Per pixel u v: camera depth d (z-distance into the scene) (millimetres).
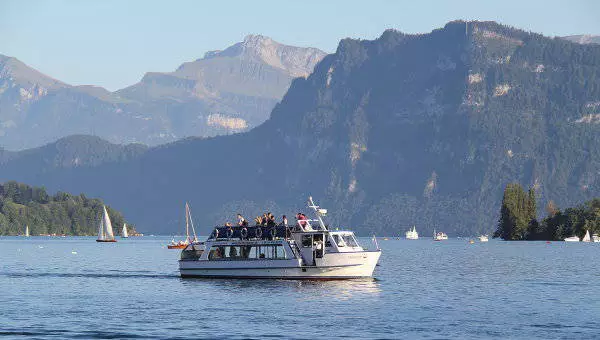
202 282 126938
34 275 150500
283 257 126250
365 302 105562
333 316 93875
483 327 87000
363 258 128250
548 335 82812
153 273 156500
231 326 87250
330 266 126188
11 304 103750
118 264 198500
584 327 87125
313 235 126688
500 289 124188
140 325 87812
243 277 128375
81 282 134125
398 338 81062
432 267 182750
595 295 115812
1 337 81000
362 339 80562
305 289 117750
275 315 94625
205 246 130875
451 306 102500
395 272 162250
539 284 133875
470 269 175125
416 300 108125
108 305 102562
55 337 81250
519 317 93625
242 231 129125
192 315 94562
